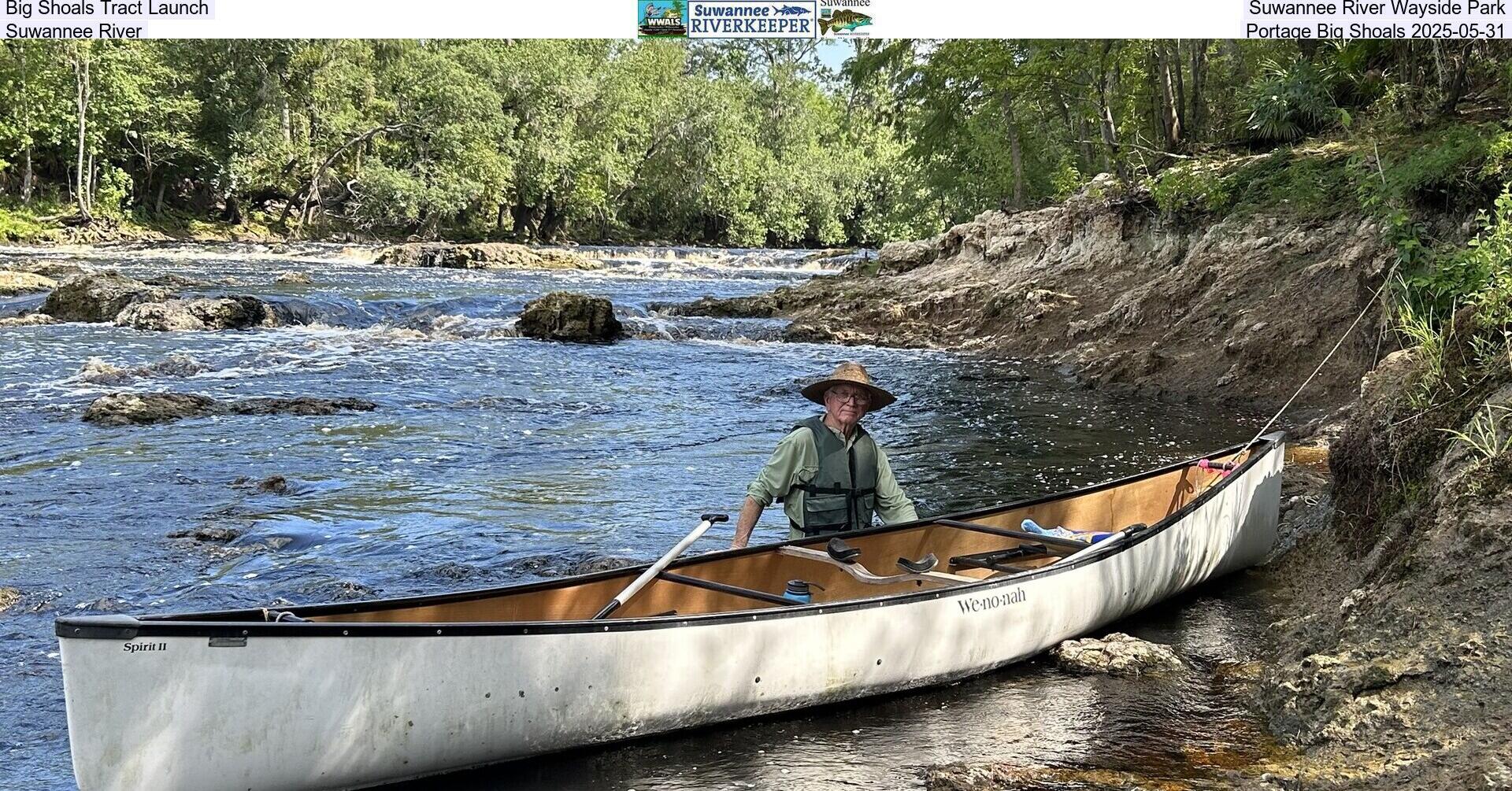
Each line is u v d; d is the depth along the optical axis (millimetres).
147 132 45344
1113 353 14664
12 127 41844
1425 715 3828
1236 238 15148
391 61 49719
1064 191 26953
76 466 8914
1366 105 16438
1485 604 4133
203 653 3430
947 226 43375
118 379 13109
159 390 12562
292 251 38469
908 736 4340
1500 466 4645
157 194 48344
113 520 7398
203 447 9703
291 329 19016
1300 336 12641
